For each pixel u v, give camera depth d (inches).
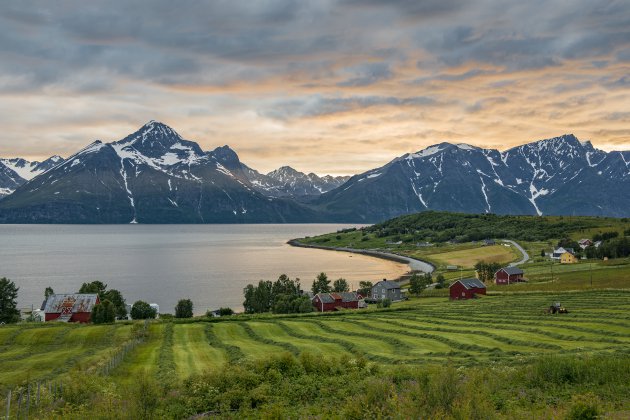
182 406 1652.3
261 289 5851.4
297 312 5310.0
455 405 1211.2
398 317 4227.4
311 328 3725.4
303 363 2055.9
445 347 2883.9
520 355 2454.5
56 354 3006.9
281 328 3742.6
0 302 4953.3
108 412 1485.0
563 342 2842.0
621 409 1402.6
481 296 5812.0
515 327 3425.2
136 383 1573.6
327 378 1900.8
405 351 2787.9
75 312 4906.5
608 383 1646.2
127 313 5708.7
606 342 2783.0
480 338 3097.9
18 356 2982.3
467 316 4067.4
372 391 1457.9
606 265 7637.8
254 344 3139.8
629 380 1654.8
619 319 3533.5
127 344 3019.2
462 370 1902.1
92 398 1734.7
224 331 3663.9
